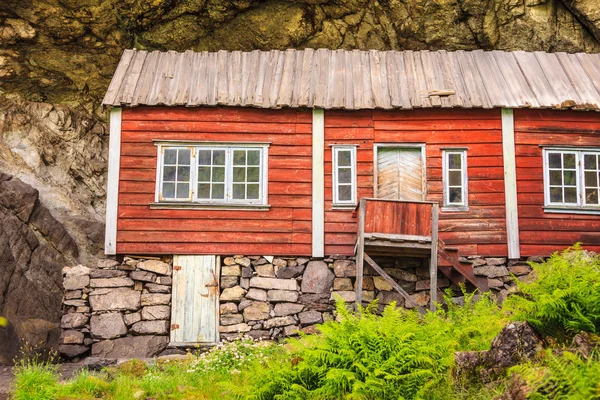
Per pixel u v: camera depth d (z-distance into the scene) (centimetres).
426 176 1405
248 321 1345
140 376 1135
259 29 1780
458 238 1381
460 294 1384
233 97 1415
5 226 1524
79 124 1862
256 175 1402
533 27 1731
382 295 1366
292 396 853
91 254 1695
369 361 832
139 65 1481
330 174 1404
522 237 1384
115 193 1376
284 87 1442
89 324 1330
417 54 1545
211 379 1038
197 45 1820
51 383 1002
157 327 1334
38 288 1515
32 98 1845
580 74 1495
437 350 841
